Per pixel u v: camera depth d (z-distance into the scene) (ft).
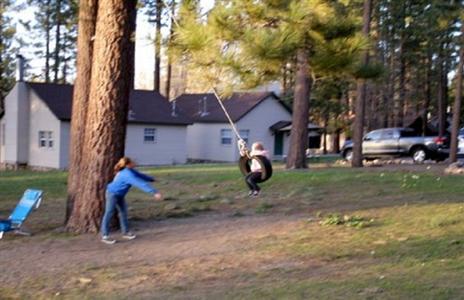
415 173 64.75
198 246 32.55
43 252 32.19
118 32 36.86
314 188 54.44
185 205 47.70
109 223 35.42
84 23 39.96
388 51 142.41
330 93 145.69
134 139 121.60
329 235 33.68
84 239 35.24
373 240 32.07
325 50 31.14
